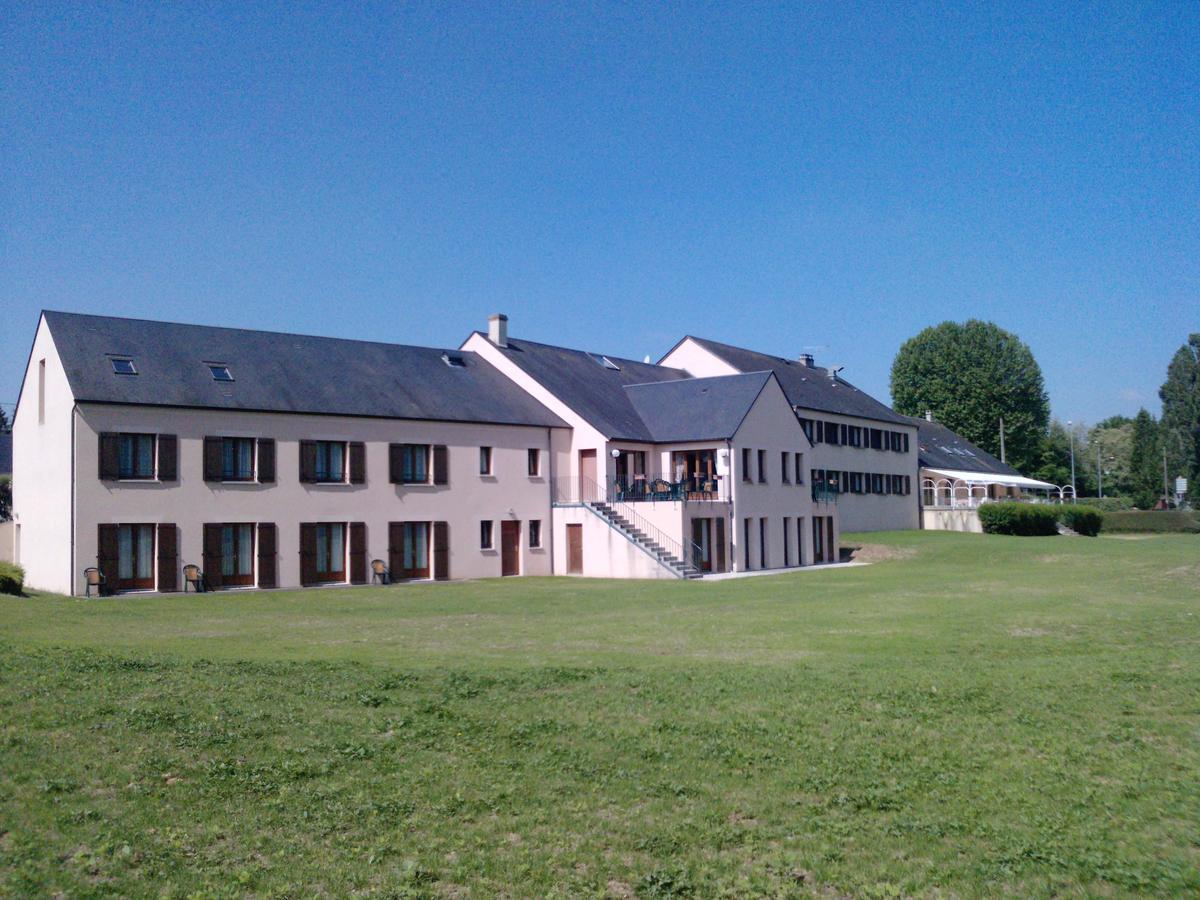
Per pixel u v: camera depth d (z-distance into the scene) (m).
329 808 9.15
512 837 8.78
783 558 46.12
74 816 8.46
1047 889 7.93
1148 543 50.84
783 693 13.59
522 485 41.47
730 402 45.06
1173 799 9.78
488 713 12.17
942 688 13.95
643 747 11.08
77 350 31.83
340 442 35.88
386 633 20.48
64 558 30.70
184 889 7.51
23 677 12.50
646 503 40.81
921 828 9.12
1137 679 14.67
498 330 46.34
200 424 32.50
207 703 11.77
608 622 22.47
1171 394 104.12
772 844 8.80
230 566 33.22
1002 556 45.47
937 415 92.88
